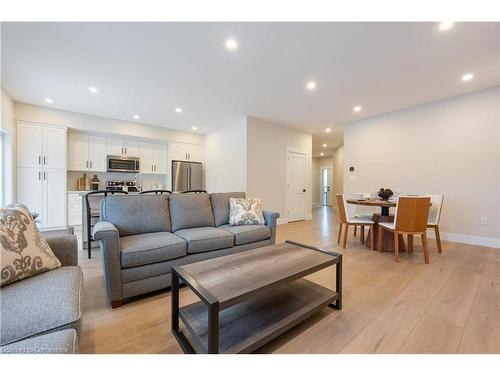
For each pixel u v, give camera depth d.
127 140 5.47
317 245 3.50
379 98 3.73
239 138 5.02
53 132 4.27
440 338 1.38
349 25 2.05
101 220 2.30
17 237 1.20
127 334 1.43
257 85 3.29
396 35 2.17
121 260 1.77
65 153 4.39
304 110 4.36
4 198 3.72
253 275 1.40
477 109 3.46
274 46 2.36
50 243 1.47
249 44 2.33
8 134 3.71
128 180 5.66
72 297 1.04
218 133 5.73
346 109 4.27
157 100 3.88
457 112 3.64
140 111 4.46
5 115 3.53
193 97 3.74
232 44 2.33
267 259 1.69
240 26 2.07
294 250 1.91
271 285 1.30
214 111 4.46
